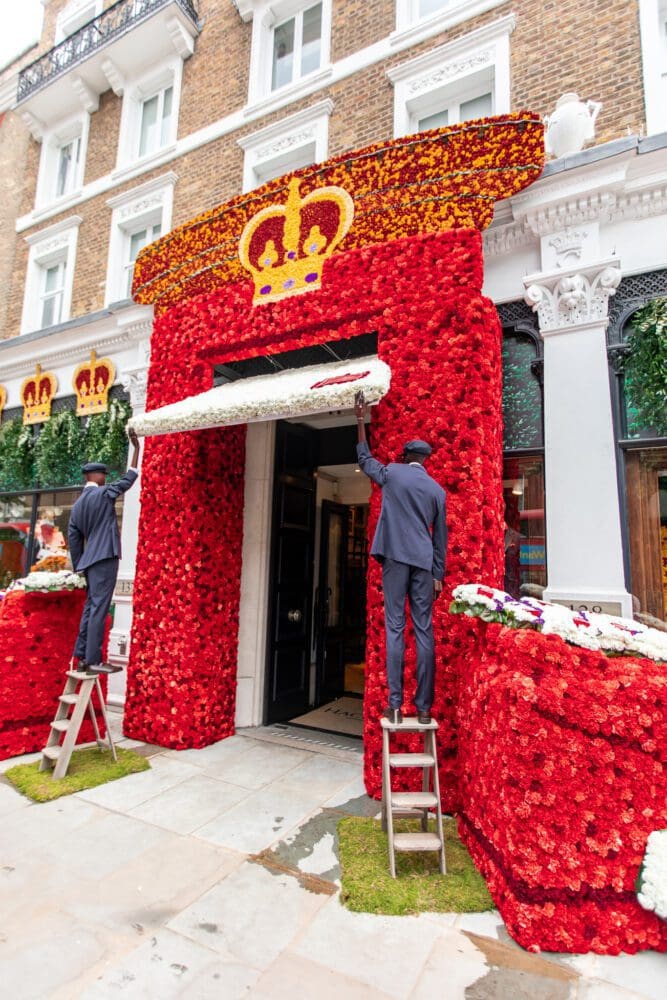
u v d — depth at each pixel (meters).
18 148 11.34
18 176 11.21
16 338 8.46
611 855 2.38
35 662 4.84
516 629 2.78
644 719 2.44
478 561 3.69
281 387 4.37
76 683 4.56
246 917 2.50
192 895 2.67
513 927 2.39
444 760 3.61
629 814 2.39
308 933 2.40
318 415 6.46
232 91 8.05
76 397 8.00
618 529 4.03
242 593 5.78
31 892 2.66
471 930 2.45
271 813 3.62
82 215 9.46
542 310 4.51
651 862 2.30
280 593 6.13
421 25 6.39
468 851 3.08
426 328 4.09
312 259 4.80
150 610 5.23
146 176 8.75
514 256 4.79
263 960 2.23
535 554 4.50
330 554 7.32
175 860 3.00
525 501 4.59
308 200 4.88
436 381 3.98
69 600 5.11
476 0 6.05
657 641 2.69
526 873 2.39
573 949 2.30
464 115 6.32
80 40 9.66
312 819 3.54
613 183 4.22
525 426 4.65
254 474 6.02
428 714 3.16
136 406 7.05
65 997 2.00
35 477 8.27
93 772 4.21
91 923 2.43
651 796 2.40
